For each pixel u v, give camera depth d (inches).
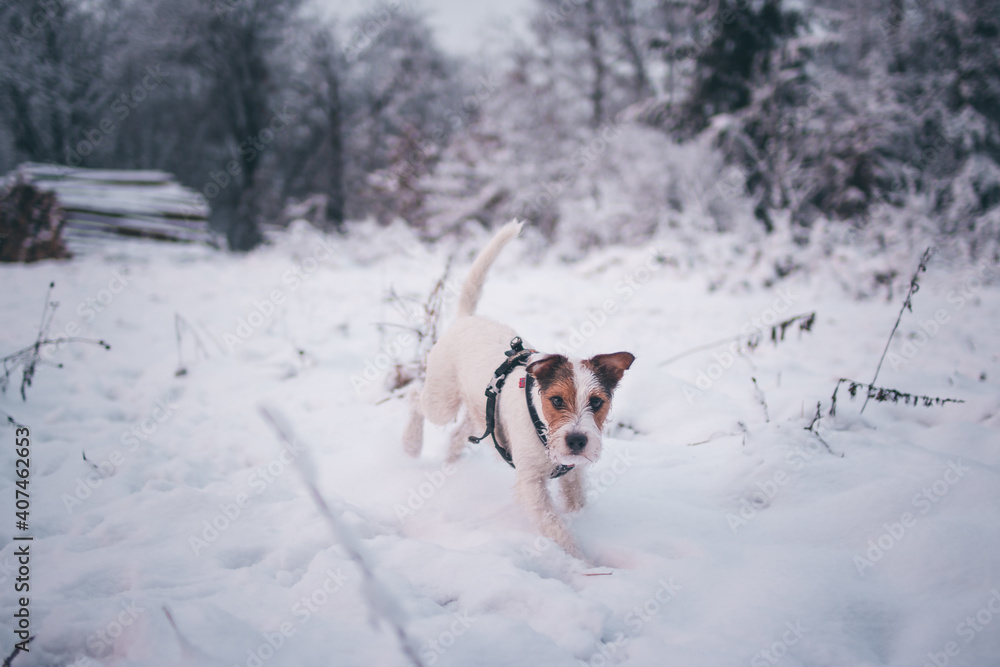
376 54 920.3
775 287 395.9
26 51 664.4
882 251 401.1
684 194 557.6
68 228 583.5
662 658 78.1
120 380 212.5
